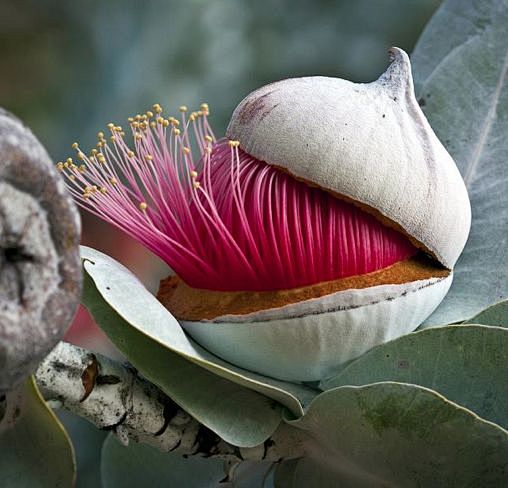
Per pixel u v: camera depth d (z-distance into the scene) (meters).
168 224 0.28
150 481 0.30
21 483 0.25
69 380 0.25
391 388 0.25
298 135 0.26
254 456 0.27
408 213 0.27
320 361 0.27
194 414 0.26
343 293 0.26
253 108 0.27
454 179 0.27
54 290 0.23
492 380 0.26
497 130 0.31
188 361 0.26
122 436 0.26
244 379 0.25
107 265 0.26
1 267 0.22
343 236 0.27
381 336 0.27
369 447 0.26
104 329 0.26
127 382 0.26
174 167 0.28
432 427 0.25
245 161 0.27
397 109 0.27
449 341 0.26
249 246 0.27
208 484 0.30
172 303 0.28
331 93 0.27
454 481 0.26
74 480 0.25
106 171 0.29
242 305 0.27
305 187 0.27
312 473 0.27
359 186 0.26
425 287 0.27
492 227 0.30
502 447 0.25
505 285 0.29
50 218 0.23
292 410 0.26
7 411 0.25
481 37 0.31
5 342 0.22
